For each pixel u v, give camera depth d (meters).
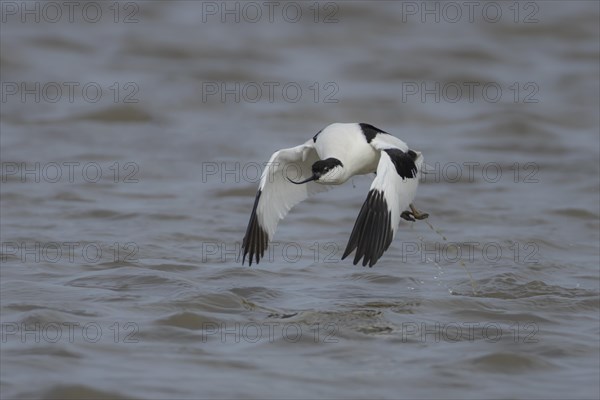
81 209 16.64
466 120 23.83
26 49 27.45
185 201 17.52
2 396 9.05
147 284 12.62
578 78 27.44
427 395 9.31
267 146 21.45
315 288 12.77
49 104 23.75
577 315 11.77
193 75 26.30
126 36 29.02
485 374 9.80
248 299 12.13
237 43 28.94
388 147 11.35
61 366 9.73
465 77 27.16
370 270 13.71
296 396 9.22
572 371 9.94
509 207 17.62
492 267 13.92
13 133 21.59
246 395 9.20
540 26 31.36
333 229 16.25
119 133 22.06
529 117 23.78
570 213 17.22
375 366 9.95
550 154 21.47
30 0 31.38
